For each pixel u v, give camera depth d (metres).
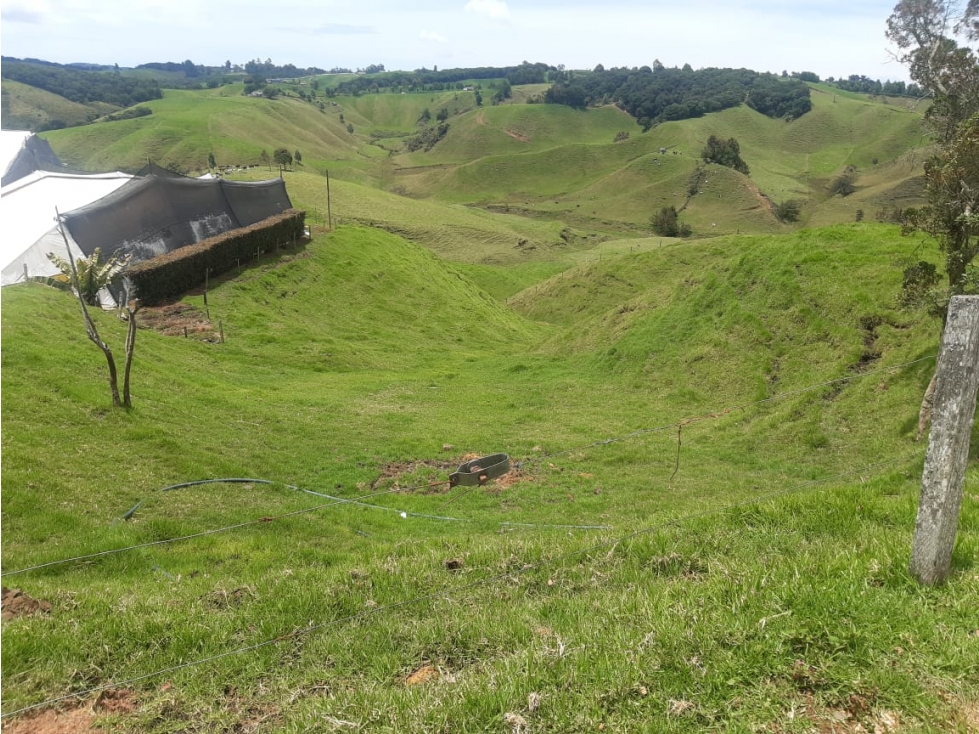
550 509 17.91
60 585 9.23
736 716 4.84
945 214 18.80
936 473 6.09
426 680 5.97
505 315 67.56
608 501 18.53
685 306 37.22
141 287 37.97
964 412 5.90
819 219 170.62
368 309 51.03
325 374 35.69
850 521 8.58
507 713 4.98
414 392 33.25
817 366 28.11
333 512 16.55
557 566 8.41
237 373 32.44
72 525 13.12
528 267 110.81
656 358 34.84
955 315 5.87
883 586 6.26
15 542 12.05
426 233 121.62
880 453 20.75
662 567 8.05
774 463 22.05
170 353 30.91
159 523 13.47
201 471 17.72
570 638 6.14
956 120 19.06
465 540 10.60
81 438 17.41
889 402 23.33
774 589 6.28
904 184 177.75
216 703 5.84
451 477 8.56
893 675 5.03
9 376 19.36
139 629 6.95
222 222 48.69
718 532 8.70
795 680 5.16
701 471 21.56
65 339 24.38
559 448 23.89
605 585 7.79
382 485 19.72
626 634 5.99
